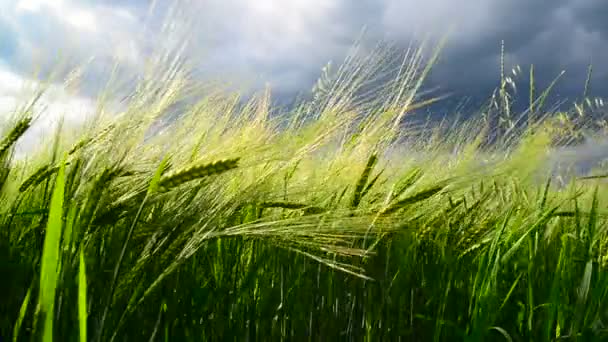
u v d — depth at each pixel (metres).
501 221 0.99
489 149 0.95
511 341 0.77
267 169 0.74
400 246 0.93
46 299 0.48
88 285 0.59
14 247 0.64
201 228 0.64
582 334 0.81
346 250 0.67
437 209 0.97
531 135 0.94
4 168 0.68
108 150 0.65
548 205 1.02
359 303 0.91
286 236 0.65
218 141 0.71
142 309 0.67
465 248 0.97
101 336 0.56
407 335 0.89
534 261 0.99
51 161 0.69
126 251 0.60
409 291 0.93
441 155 0.97
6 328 0.57
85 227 0.58
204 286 0.77
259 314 0.80
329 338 0.86
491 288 0.83
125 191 0.66
